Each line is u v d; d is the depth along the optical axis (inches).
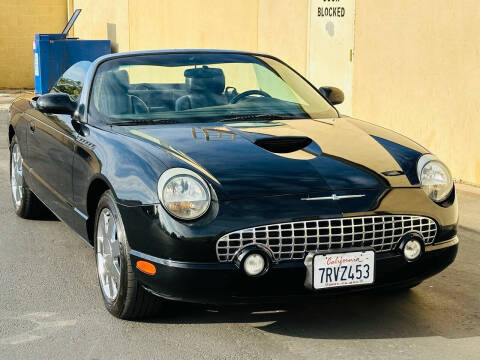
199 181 143.6
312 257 141.1
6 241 223.9
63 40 601.6
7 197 283.7
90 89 193.5
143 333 154.1
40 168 219.9
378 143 168.2
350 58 360.5
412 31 317.7
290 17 409.1
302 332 154.4
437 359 141.5
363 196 146.9
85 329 156.5
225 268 140.6
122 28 647.8
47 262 203.6
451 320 161.6
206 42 500.1
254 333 153.9
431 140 313.1
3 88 749.3
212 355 143.6
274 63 209.3
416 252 150.6
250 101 191.9
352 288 146.3
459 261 204.1
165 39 563.5
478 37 285.7
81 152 179.2
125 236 151.1
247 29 452.8
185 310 165.5
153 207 144.3
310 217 141.6
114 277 160.7
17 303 172.1
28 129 232.2
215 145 159.3
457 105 298.5
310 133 171.2
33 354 144.6
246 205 141.6
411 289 181.2
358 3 350.9
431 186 155.6
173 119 181.5
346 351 145.0
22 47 748.0
